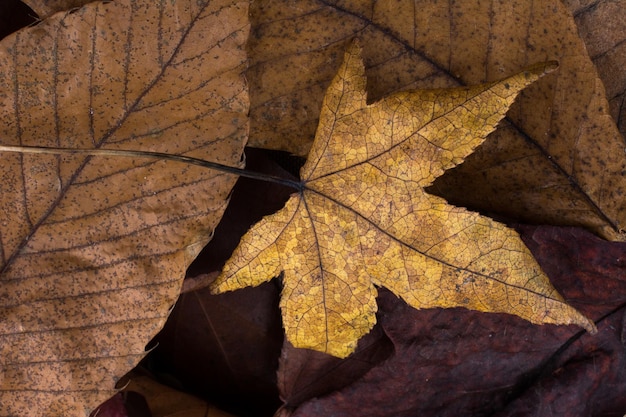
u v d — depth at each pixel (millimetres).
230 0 264
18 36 261
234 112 269
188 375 323
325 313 281
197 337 317
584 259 297
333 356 302
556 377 304
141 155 267
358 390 303
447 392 305
